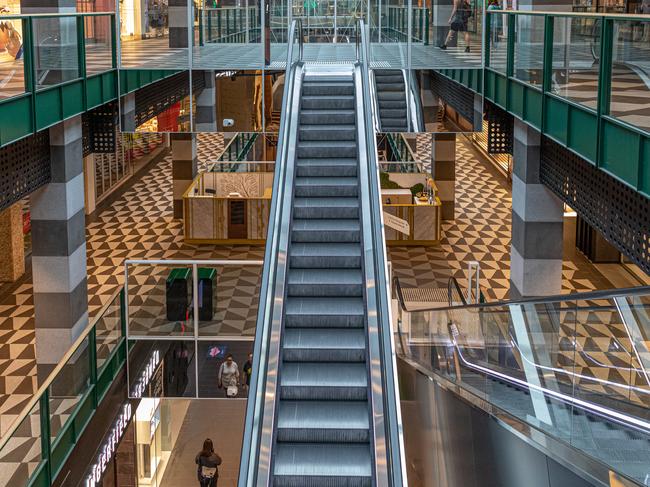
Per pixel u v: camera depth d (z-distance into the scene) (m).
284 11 15.41
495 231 21.06
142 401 14.34
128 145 27.95
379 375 7.68
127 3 12.70
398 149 28.02
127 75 12.78
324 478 7.41
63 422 9.32
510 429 7.28
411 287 16.77
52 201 11.20
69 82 10.54
